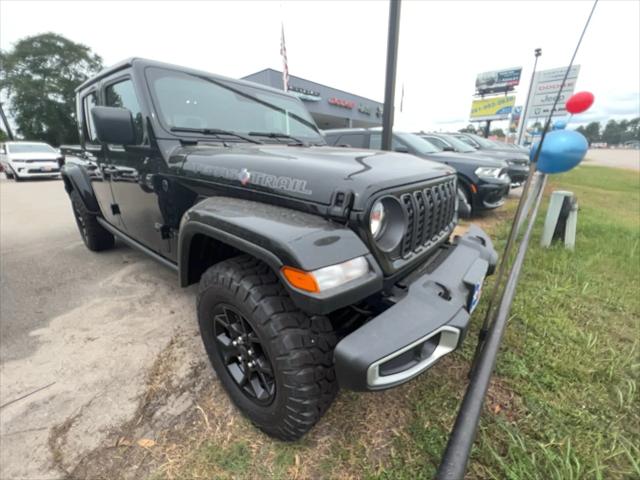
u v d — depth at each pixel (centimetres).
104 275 318
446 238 187
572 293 267
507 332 217
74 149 366
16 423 154
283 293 128
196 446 143
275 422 135
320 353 126
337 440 144
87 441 145
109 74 237
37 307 259
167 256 231
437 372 183
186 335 221
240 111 242
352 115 2598
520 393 168
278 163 147
